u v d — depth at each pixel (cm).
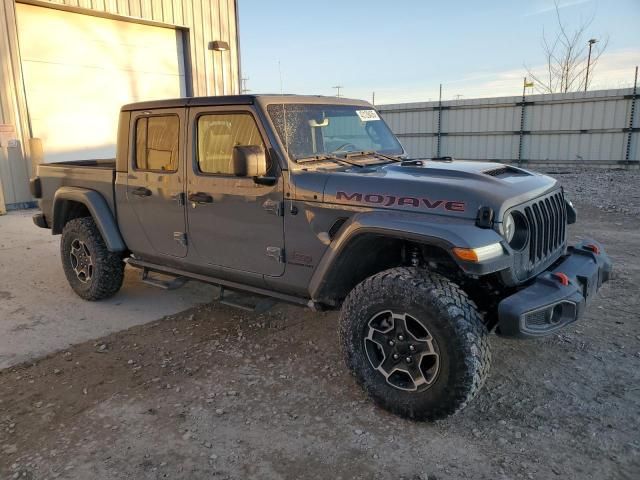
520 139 1947
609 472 273
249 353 422
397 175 346
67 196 530
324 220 350
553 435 305
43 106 1105
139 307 531
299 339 447
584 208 1045
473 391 299
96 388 370
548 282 316
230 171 400
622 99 1739
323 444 303
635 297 517
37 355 423
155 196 453
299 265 371
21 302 548
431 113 2120
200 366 401
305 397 354
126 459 291
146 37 1285
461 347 295
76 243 545
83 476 278
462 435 308
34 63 1082
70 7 1103
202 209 418
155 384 374
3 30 1018
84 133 1184
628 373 373
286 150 371
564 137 1866
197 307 529
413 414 318
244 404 346
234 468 284
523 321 292
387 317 328
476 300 349
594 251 388
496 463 283
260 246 389
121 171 483
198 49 1383
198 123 414
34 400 355
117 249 498
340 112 433
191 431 317
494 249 294
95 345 441
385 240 346
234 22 1470
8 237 840
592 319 466
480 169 360
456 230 294
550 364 388
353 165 396
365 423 323
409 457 290
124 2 1191
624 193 1227
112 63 1221
